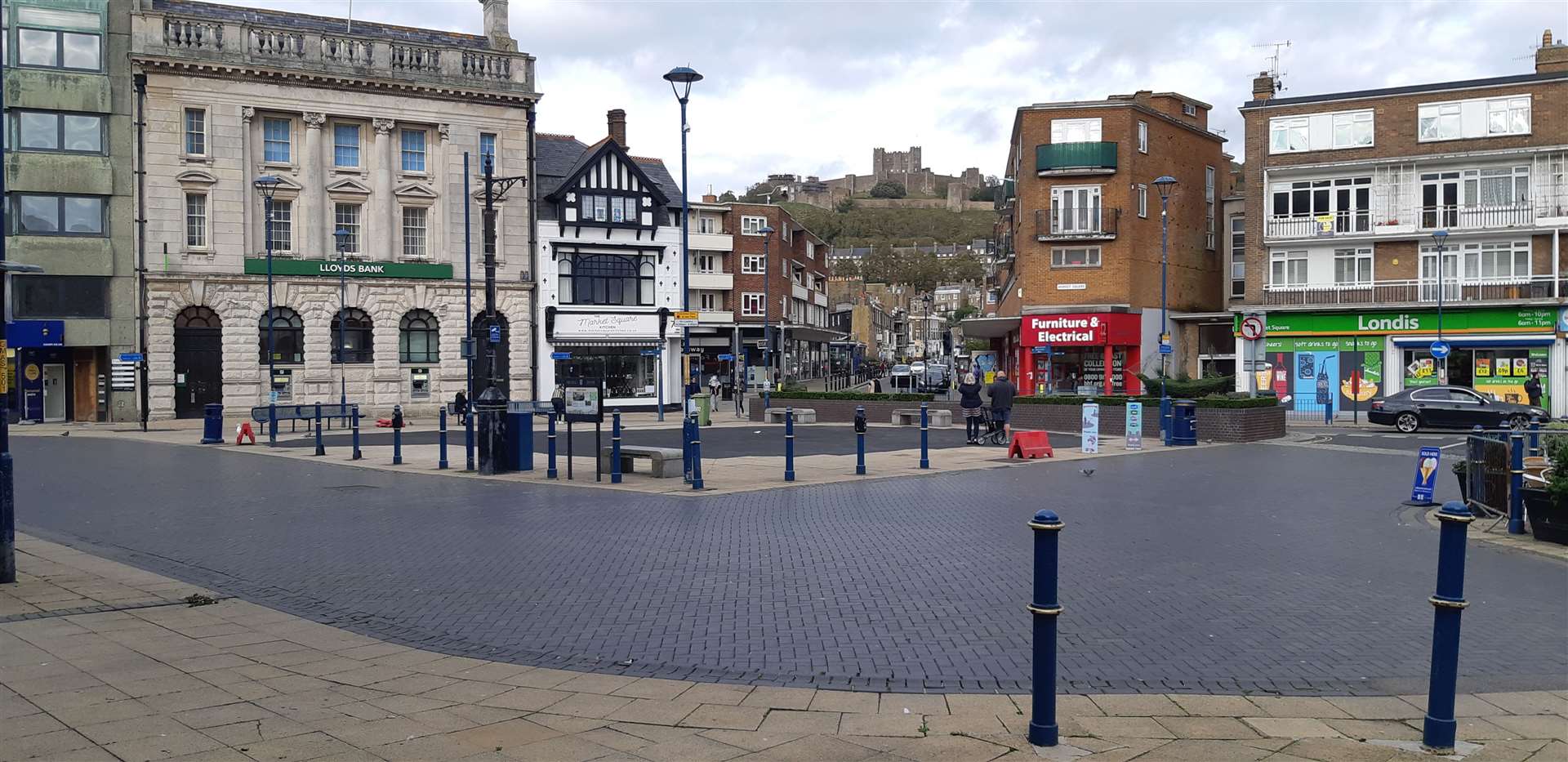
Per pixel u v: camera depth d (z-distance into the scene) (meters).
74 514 14.23
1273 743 5.33
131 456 24.06
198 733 5.43
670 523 12.88
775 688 6.30
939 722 5.63
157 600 8.73
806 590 9.04
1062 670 6.72
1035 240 48.09
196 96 39.22
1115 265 47.06
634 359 47.94
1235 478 18.44
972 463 20.83
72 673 6.56
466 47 46.50
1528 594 9.23
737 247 69.25
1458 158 41.50
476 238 44.28
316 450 24.19
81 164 38.09
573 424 37.81
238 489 16.94
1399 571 10.05
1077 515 13.59
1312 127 44.38
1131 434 25.12
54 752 5.11
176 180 39.03
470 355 29.58
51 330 37.81
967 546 11.21
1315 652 7.20
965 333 59.41
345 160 42.16
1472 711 5.95
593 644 7.40
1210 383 30.12
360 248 42.31
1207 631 7.75
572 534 12.06
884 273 192.50
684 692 6.23
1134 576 9.71
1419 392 33.00
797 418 36.22
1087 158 46.84
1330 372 43.41
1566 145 40.03
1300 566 10.26
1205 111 54.09
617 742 5.35
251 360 40.16
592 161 46.75
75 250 38.12
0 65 8.98
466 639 7.55
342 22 45.19
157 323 38.84
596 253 46.97
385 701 6.05
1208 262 53.19
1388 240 42.97
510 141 44.72
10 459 9.32
